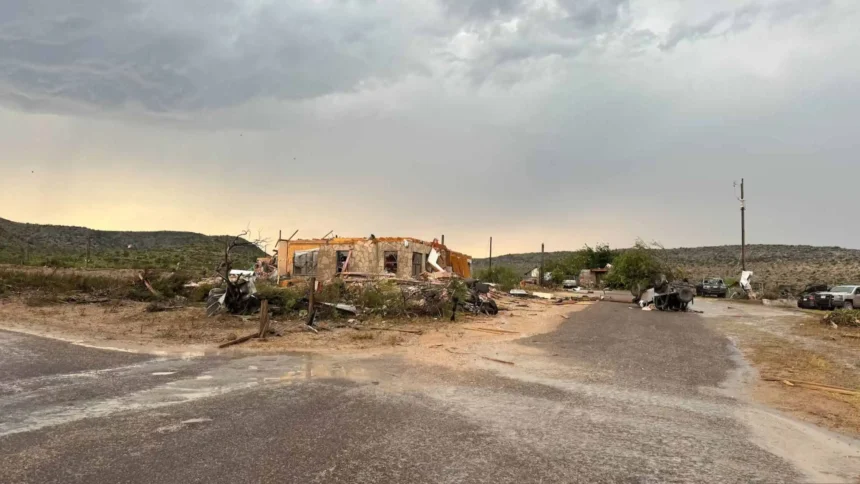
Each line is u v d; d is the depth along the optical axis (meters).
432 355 11.13
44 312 17.19
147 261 50.59
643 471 4.98
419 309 18.31
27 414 6.35
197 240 79.56
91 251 65.94
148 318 16.09
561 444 5.70
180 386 7.93
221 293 17.36
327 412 6.66
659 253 37.25
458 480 4.65
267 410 6.69
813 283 49.44
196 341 12.34
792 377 9.67
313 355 10.87
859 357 12.00
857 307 28.33
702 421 6.74
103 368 9.15
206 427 5.95
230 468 4.76
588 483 4.66
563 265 71.19
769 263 67.88
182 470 4.69
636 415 6.94
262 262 35.38
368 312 17.66
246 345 11.88
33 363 9.41
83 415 6.34
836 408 7.51
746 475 4.96
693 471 5.02
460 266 40.28
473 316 19.38
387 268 29.31
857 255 65.81
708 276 61.88
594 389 8.40
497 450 5.45
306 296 17.39
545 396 7.84
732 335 16.08
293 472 4.71
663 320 20.59
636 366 10.48
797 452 5.65
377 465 4.94
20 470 4.62
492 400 7.52
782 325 19.11
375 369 9.52
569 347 12.80
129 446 5.28
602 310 25.56
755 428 6.49
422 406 7.07
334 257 30.06
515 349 12.30
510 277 43.44
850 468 5.21
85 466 4.74
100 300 20.66
